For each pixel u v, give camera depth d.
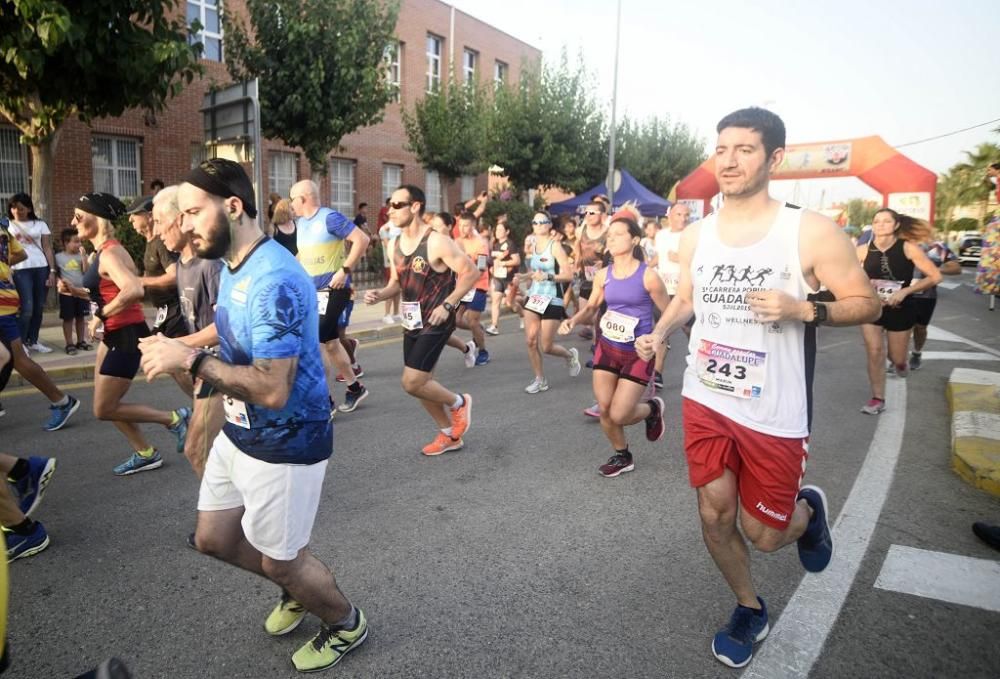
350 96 14.90
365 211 22.38
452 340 8.45
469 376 8.20
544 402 6.88
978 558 3.49
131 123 15.44
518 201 24.48
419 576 3.30
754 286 2.49
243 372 2.14
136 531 3.79
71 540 3.67
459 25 25.31
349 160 21.83
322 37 14.50
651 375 4.58
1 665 1.40
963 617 2.96
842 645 2.75
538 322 7.28
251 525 2.35
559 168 22.92
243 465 2.33
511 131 22.28
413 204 4.72
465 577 3.30
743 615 2.70
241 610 3.00
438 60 24.88
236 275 2.29
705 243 2.65
